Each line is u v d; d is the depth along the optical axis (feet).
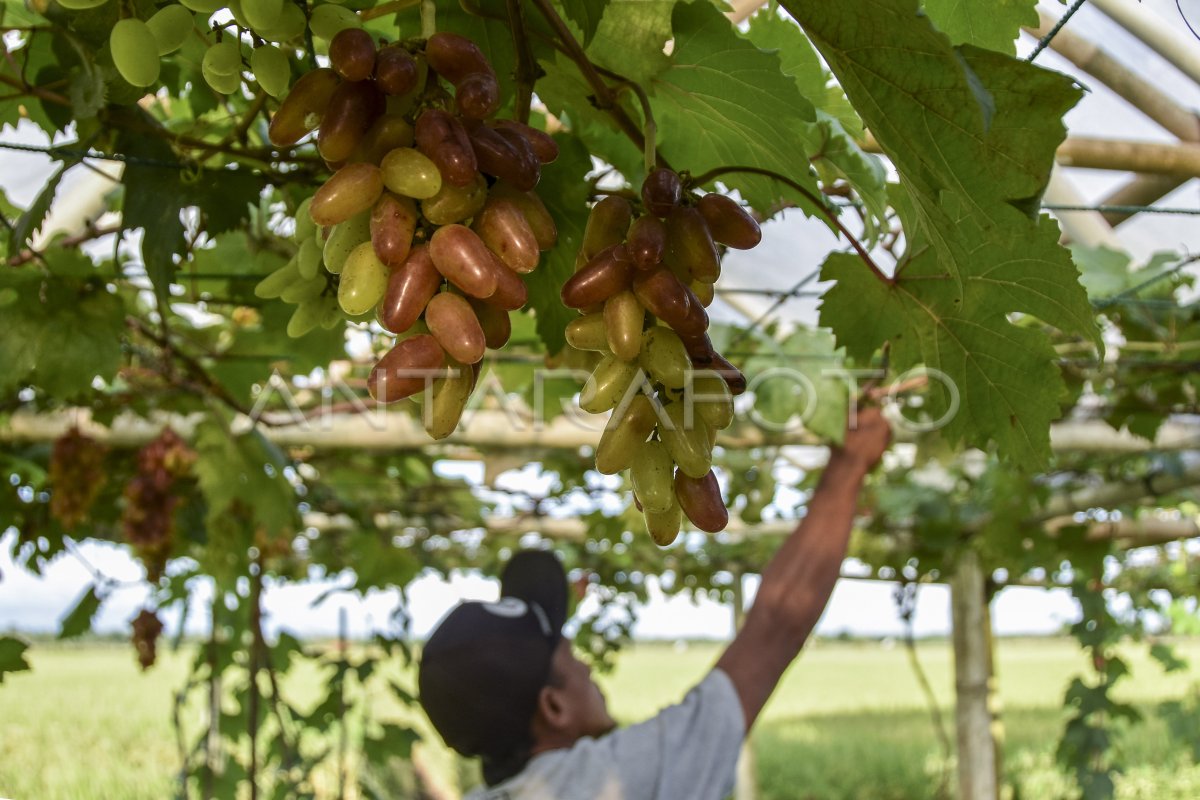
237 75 5.02
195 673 19.29
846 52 4.17
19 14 6.68
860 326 6.65
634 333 4.23
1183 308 12.57
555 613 9.67
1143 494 18.61
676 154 6.56
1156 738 48.19
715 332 13.46
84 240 8.68
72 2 4.83
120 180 6.96
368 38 4.16
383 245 4.05
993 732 23.00
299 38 5.03
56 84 6.39
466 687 8.82
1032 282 5.82
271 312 10.08
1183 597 31.94
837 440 13.23
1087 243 12.59
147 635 16.46
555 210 6.31
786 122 5.65
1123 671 24.79
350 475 20.06
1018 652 102.06
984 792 22.58
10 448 14.67
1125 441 15.57
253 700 17.04
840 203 8.14
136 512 13.62
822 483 9.71
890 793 47.73
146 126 6.61
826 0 3.96
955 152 4.22
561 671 9.27
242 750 27.30
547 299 6.46
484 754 9.02
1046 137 4.05
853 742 57.11
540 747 8.96
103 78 5.87
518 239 4.13
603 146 7.43
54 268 8.36
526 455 18.28
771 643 8.89
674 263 4.46
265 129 8.27
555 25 5.14
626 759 8.04
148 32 4.90
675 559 28.55
